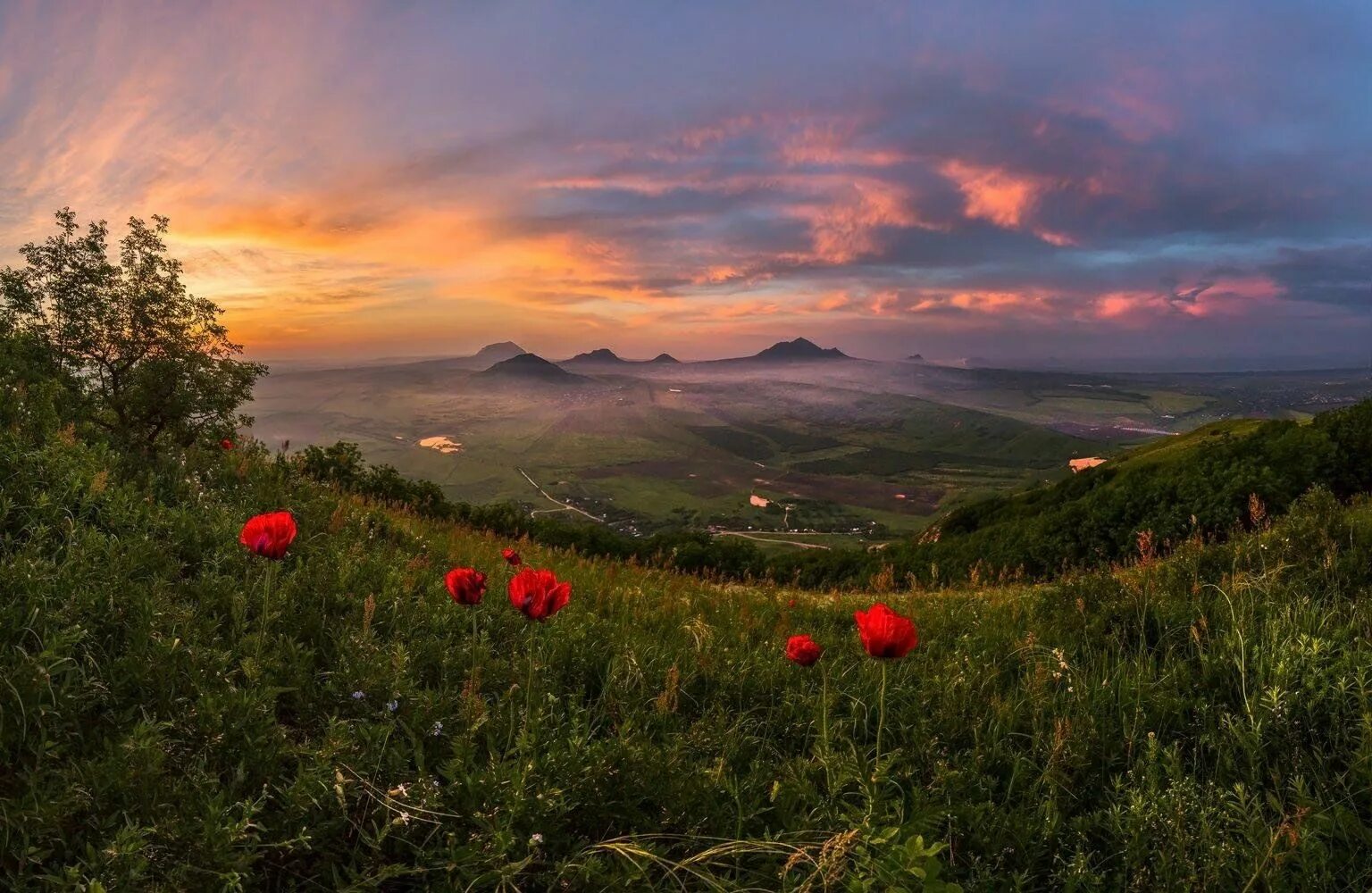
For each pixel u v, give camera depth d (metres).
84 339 11.48
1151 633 5.70
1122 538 20.77
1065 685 4.41
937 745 3.76
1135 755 3.59
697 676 4.88
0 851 1.91
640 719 3.87
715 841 2.62
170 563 4.29
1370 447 17.80
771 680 4.81
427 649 4.23
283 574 4.89
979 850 2.87
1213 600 5.94
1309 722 3.49
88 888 1.75
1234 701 4.05
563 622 5.32
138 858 1.86
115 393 11.46
